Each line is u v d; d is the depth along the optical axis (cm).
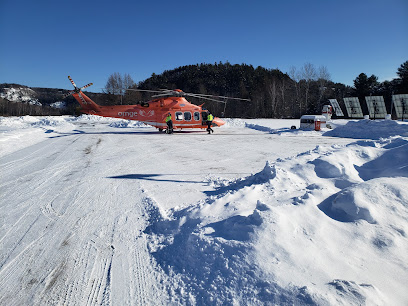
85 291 261
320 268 239
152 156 1006
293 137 1648
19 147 1245
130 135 1830
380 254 260
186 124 1977
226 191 516
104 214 449
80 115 4722
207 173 727
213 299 229
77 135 1834
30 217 440
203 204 416
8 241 361
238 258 261
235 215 339
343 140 1469
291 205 334
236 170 761
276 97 5872
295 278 227
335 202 331
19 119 3297
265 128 2253
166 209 457
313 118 1966
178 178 676
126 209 470
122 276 283
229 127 2662
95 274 288
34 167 820
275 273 233
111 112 1958
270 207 319
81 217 438
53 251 335
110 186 613
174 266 292
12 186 618
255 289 225
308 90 5384
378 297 202
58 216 443
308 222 304
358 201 317
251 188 438
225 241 287
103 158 970
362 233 286
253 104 6397
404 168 405
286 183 448
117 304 241
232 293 229
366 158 507
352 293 201
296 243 269
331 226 300
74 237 370
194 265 283
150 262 307
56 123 2883
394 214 309
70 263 309
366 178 457
